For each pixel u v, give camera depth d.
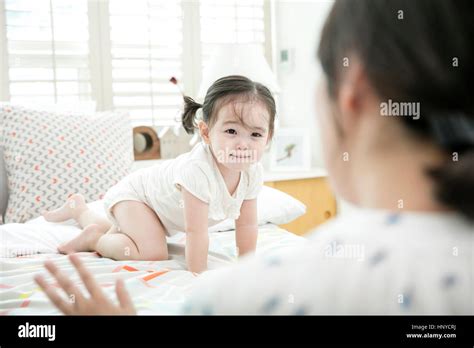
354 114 0.33
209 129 1.22
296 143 2.33
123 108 2.51
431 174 0.32
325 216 2.21
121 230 1.40
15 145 1.81
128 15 2.50
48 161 1.79
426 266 0.33
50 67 2.36
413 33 0.30
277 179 2.15
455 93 0.30
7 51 2.29
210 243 1.44
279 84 2.54
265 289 0.35
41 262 1.21
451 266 0.33
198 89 2.64
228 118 1.17
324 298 0.33
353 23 0.32
